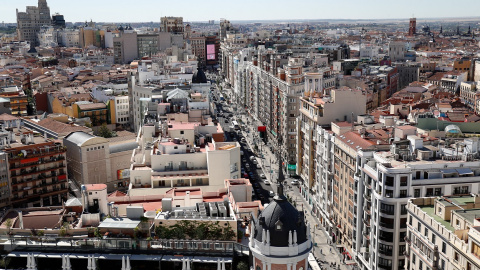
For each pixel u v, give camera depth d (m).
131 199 145.75
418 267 133.38
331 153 197.00
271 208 84.50
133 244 103.50
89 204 128.75
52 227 123.06
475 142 159.00
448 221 125.31
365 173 163.38
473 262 107.75
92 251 102.38
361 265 169.25
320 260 179.38
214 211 121.62
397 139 173.50
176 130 186.88
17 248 103.44
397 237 151.38
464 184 151.00
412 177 150.25
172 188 155.88
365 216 165.25
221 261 98.31
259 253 83.19
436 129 195.62
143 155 185.88
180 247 103.12
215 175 165.38
